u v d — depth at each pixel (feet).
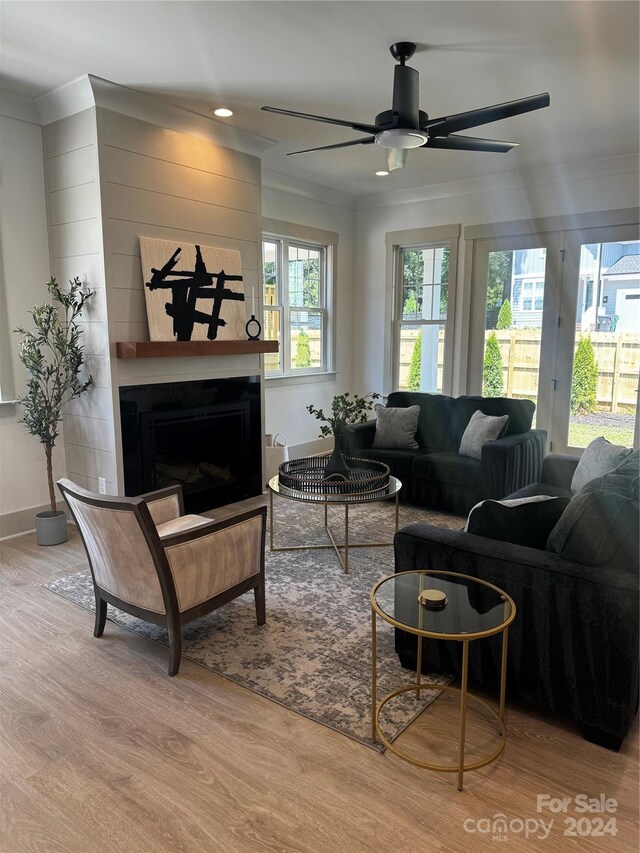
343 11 8.54
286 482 11.56
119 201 11.78
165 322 12.66
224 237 14.11
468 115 8.96
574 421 17.84
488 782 5.84
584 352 17.42
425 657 7.52
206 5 8.38
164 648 8.40
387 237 20.84
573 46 9.62
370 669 7.80
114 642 8.56
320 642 8.52
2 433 12.43
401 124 9.11
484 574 6.77
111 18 8.75
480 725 6.70
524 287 18.24
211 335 13.71
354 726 6.66
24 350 11.73
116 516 7.41
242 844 5.11
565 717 6.48
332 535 13.04
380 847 5.08
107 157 11.49
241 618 9.27
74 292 12.27
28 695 7.27
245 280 14.78
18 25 8.97
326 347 21.26
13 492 12.75
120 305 11.98
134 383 12.39
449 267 19.63
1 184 11.91
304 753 6.24
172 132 12.67
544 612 6.40
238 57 10.11
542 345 18.11
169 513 9.93
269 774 5.94
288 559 11.68
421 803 5.57
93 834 5.23
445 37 9.34
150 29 9.09
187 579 7.77
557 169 16.99
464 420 15.79
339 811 5.47
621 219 16.26
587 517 6.34
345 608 9.58
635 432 16.60
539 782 5.85
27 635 8.75
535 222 17.72
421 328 20.81
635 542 6.20
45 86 11.37
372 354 21.94
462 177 18.33
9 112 11.84
